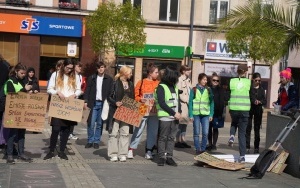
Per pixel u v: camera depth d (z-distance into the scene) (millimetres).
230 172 9469
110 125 10086
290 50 10570
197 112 11367
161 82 9945
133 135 10570
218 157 10508
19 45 27328
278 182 8758
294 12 10391
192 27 29359
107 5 26094
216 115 12281
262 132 18688
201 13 29672
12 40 27406
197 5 29625
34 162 9648
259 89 12234
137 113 9977
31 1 27203
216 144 13867
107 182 8125
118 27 25703
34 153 10797
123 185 7965
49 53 27828
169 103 9820
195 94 11391
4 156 10133
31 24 27141
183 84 12078
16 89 9430
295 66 25422
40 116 9484
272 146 9203
